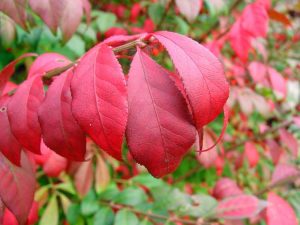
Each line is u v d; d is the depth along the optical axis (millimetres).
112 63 113
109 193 286
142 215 267
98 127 109
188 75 108
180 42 116
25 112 145
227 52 431
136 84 114
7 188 158
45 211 267
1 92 174
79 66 116
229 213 245
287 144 347
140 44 130
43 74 155
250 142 377
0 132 153
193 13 239
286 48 516
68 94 133
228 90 115
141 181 309
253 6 277
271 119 490
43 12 188
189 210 257
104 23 327
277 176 315
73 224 280
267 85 367
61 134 132
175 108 113
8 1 190
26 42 284
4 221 183
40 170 302
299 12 561
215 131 407
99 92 110
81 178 273
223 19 352
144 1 383
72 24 193
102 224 270
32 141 146
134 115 112
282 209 254
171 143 113
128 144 111
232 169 437
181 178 382
